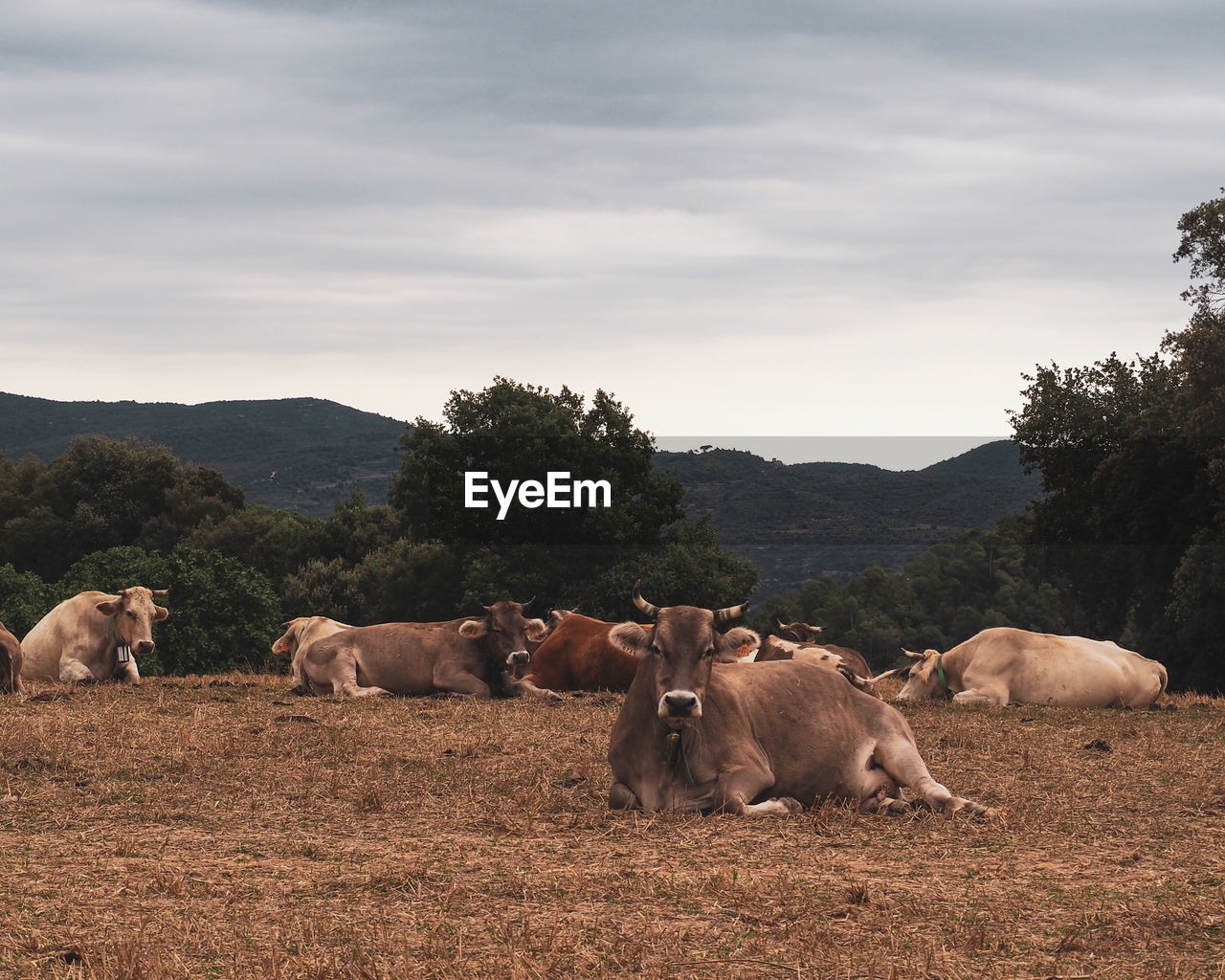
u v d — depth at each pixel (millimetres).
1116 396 42219
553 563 51281
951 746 11875
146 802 8609
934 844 7523
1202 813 8719
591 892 6227
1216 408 33656
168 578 46125
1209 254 37094
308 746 10914
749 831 7727
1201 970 5074
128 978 4859
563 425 54438
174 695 15047
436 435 55406
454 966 5020
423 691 16219
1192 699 18484
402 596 57500
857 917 5820
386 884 6348
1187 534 39125
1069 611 47688
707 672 8414
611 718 13328
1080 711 15125
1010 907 5996
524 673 17203
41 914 5770
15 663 15438
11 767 9625
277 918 5773
